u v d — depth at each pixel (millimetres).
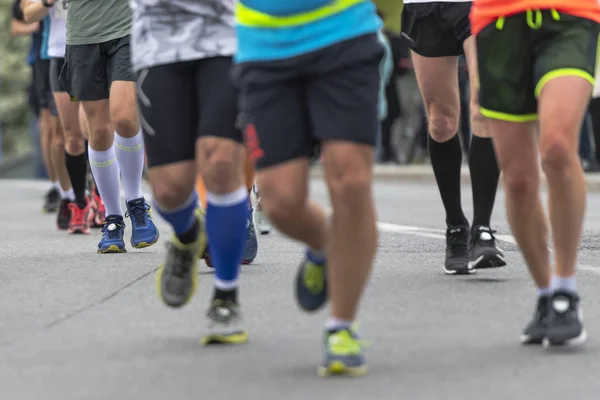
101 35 21219
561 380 11523
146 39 13461
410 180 50188
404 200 38625
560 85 12656
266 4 11664
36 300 16719
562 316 12930
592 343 13211
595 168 45625
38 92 34469
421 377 11695
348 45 11555
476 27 13211
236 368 12219
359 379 11648
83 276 19062
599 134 37594
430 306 15680
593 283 17672
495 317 14844
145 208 22531
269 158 11789
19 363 12664
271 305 15828
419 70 18406
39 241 26172
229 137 13062
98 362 12625
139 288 17594
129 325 14656
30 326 14758
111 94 21203
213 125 13055
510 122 13031
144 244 22516
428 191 43531
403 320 14703
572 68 12711
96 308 15953
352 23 11625
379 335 13773
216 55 13211
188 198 13805
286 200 11797
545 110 12664
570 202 12750
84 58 21469
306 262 12750
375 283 17734
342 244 11664
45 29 28047
